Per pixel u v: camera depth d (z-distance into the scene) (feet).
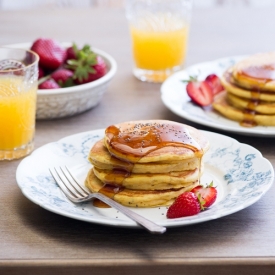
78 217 2.81
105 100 3.80
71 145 3.29
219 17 4.84
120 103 3.77
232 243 2.82
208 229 2.88
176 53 4.05
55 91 3.51
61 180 3.08
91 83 3.59
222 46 4.38
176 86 3.81
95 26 4.69
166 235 2.85
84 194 3.01
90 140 3.32
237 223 2.91
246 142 3.43
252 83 3.54
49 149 3.24
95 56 3.77
